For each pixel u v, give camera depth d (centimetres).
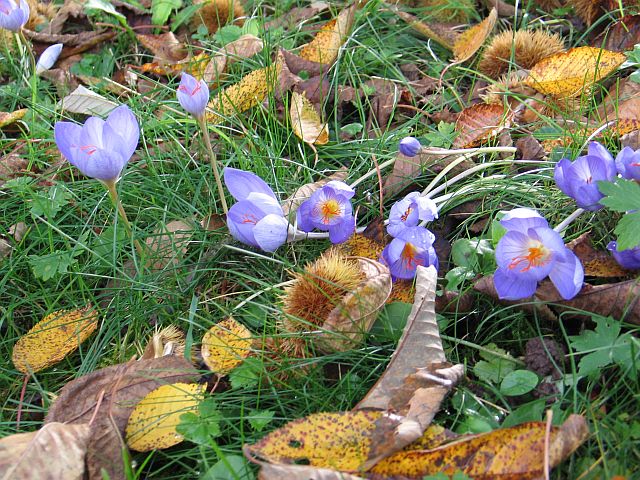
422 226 50
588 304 45
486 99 65
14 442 39
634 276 46
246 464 39
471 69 72
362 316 45
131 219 59
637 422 39
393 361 42
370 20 77
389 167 61
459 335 48
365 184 59
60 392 45
